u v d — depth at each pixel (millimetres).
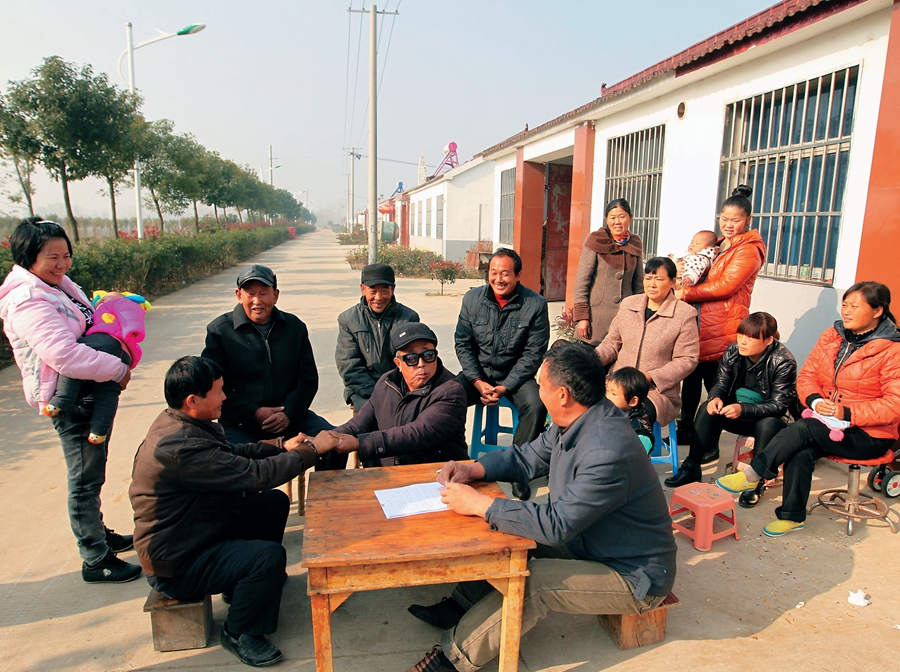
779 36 4684
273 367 3387
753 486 3600
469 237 20203
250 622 2367
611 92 7273
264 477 2400
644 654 2430
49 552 3141
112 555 2920
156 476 2252
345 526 2127
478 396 4129
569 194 11570
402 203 34750
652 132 6941
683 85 6238
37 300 2588
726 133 5699
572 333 7859
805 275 4898
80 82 10172
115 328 2812
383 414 3129
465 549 1979
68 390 2633
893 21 3951
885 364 3229
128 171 12086
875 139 4125
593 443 2160
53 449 4484
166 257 13141
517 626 2145
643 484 2225
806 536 3307
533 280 11570
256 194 35094
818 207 4723
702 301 4383
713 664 2359
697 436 3854
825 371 3494
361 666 2373
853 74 4402
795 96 4887
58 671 2332
